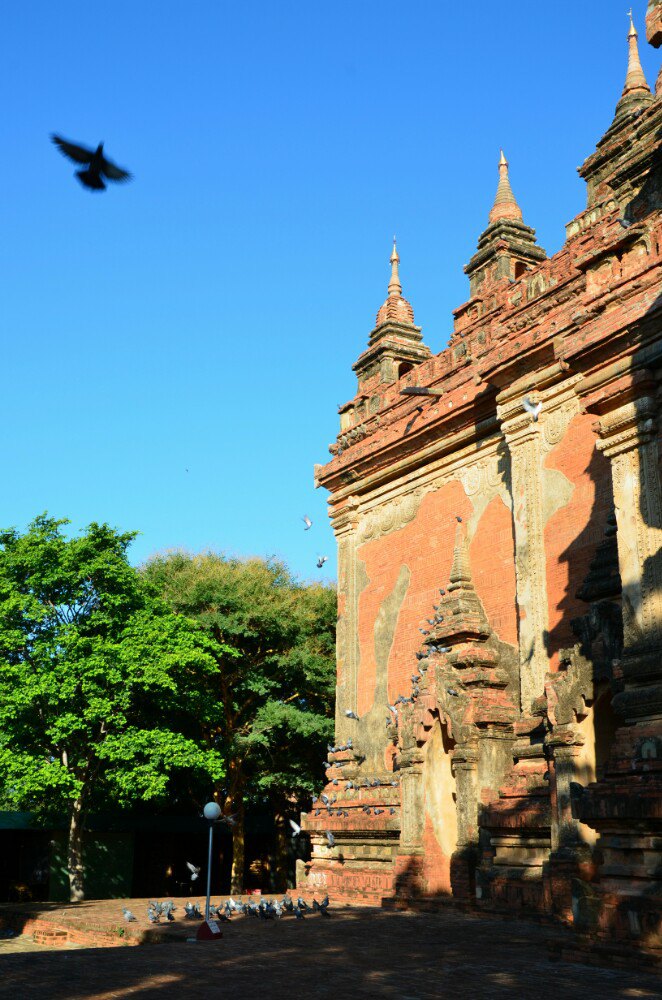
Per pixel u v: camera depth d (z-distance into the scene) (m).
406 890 24.62
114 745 33.34
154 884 45.81
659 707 14.67
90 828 41.81
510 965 13.97
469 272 30.73
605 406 16.75
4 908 30.03
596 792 14.41
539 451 24.77
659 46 19.06
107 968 14.32
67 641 33.28
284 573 46.41
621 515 16.31
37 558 34.56
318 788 43.28
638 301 16.25
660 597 15.31
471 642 25.16
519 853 21.36
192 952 16.16
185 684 36.91
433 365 29.86
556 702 19.38
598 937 13.96
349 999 11.63
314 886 29.22
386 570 30.95
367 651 31.12
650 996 11.27
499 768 23.22
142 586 37.25
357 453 32.34
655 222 16.56
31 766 32.41
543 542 24.11
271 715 41.03
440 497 28.94
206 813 19.42
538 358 24.67
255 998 11.78
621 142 24.70
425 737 25.17
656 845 13.42
